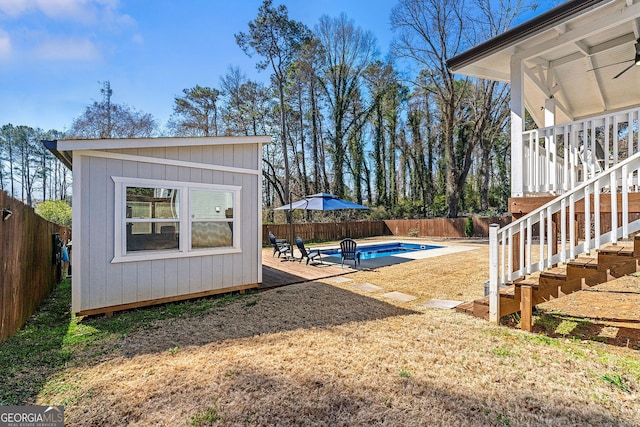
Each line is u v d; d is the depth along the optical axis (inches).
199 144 208.7
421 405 90.2
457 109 789.9
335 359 119.3
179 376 108.0
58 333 151.0
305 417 85.7
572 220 140.5
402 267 327.0
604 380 101.6
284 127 802.2
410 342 134.6
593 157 161.9
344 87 914.1
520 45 193.3
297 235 640.4
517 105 195.0
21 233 158.1
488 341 134.5
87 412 88.3
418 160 989.2
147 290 192.2
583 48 200.7
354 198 949.8
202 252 212.7
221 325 160.6
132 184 187.0
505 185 901.8
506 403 90.7
